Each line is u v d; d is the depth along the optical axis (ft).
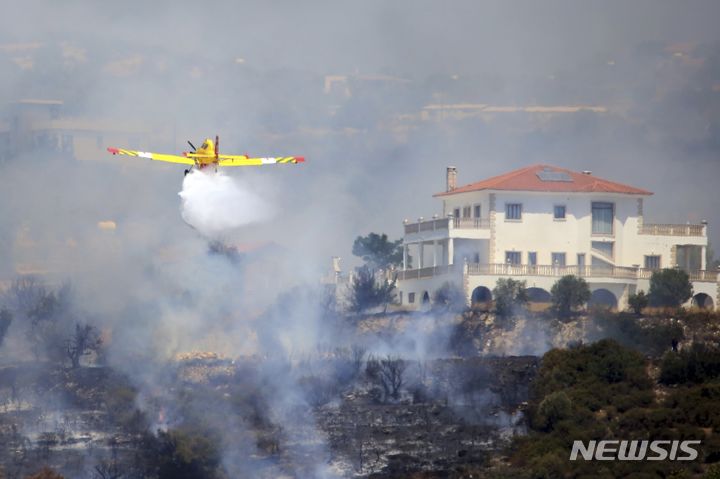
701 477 603.67
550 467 622.13
